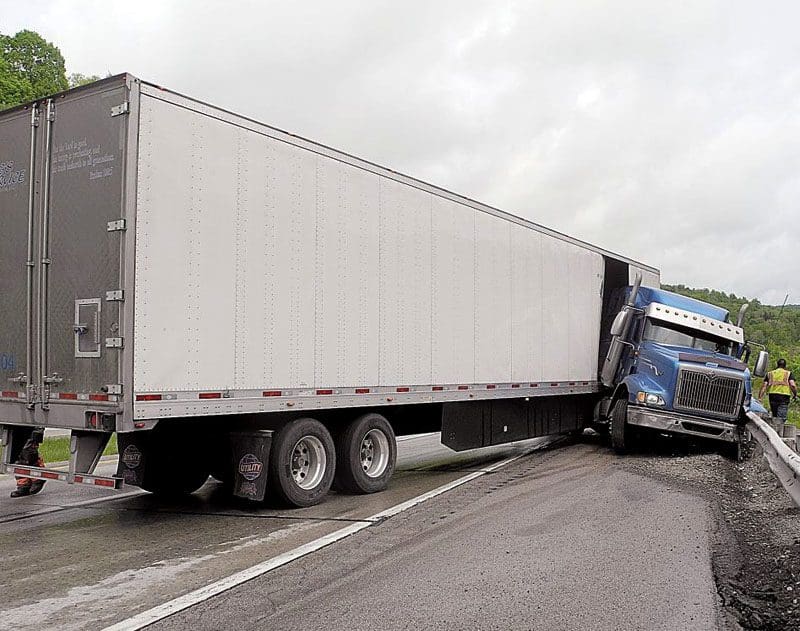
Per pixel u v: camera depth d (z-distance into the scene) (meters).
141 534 7.99
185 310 7.80
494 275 13.27
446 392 11.87
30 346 8.09
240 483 8.91
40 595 5.91
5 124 8.43
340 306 9.75
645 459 13.41
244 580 6.20
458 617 5.24
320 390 9.40
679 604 5.47
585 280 16.88
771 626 5.11
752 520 8.42
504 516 8.45
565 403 16.56
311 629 5.05
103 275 7.46
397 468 13.31
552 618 5.20
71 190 7.79
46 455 13.29
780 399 20.27
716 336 15.55
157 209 7.57
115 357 7.29
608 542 7.23
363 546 7.23
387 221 10.63
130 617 5.36
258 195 8.62
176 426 8.77
